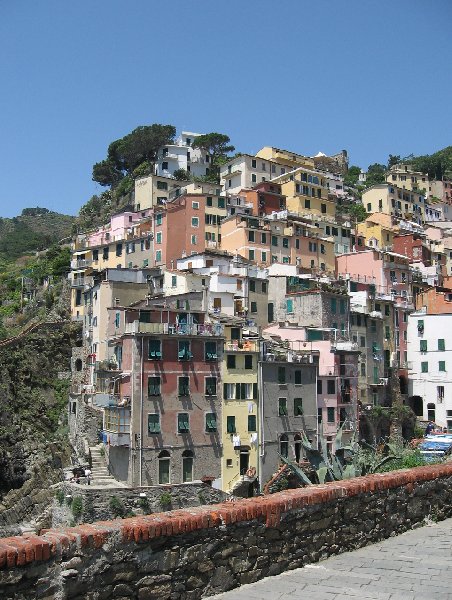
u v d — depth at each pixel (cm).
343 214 15250
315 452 4231
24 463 7781
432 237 15612
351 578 1223
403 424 9150
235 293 9031
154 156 17425
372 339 9669
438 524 1739
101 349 8731
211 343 6650
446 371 9762
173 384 6347
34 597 928
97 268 11956
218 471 6481
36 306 11412
